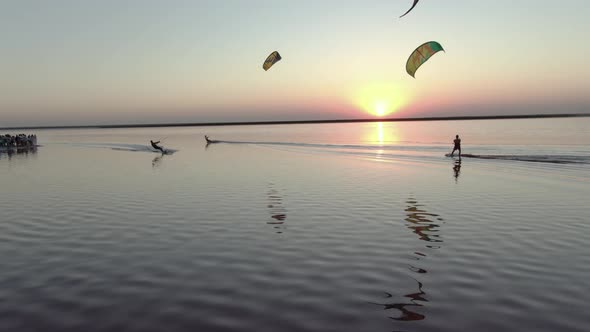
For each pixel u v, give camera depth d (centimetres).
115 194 1816
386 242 1052
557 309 665
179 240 1088
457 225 1217
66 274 843
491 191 1786
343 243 1048
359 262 902
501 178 2172
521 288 751
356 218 1323
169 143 7225
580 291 733
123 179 2334
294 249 1001
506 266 866
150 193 1834
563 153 3506
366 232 1151
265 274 835
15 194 1853
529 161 2930
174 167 2998
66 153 4812
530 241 1045
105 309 682
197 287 771
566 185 1914
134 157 4050
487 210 1413
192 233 1157
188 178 2342
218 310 675
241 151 4716
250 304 697
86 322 637
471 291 741
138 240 1089
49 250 1007
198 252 983
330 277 816
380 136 8550
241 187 1984
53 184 2167
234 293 743
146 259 933
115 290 759
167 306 691
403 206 1501
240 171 2666
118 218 1349
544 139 5744
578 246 996
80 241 1084
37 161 3712
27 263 912
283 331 604
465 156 3441
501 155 3369
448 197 1664
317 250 991
